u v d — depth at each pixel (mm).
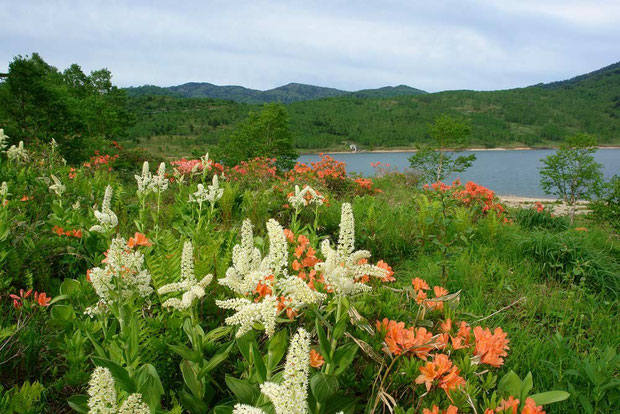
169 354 2305
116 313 2074
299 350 1236
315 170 13305
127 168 13992
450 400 1917
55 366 2369
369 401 2086
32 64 13273
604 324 3633
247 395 1842
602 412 2387
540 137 171750
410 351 2230
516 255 5473
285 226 6613
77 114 14617
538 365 2875
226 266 2971
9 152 7465
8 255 3236
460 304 3832
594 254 5254
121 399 1738
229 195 6367
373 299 3059
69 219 4262
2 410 1825
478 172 56719
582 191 15508
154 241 3934
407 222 6406
